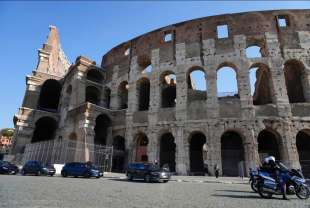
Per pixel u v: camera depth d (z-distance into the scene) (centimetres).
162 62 4475
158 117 4134
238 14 4262
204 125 3741
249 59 3938
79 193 1405
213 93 3866
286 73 4450
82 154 3925
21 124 5291
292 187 1502
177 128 3903
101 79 5441
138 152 4388
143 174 2569
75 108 4516
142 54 4806
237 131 3669
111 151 4038
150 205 1070
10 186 1656
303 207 1123
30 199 1134
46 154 4069
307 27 4050
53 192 1414
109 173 3719
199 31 4356
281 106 3603
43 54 6469
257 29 4106
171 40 4534
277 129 3525
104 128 4781
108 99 5316
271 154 3862
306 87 3738
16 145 5106
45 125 6275
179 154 3753
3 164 3503
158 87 4350
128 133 4347
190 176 3406
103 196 1312
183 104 3997
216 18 4325
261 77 4653
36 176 3075
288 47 3944
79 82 4947
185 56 4284
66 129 4634
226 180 2783
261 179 1498
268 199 1395
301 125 3512
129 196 1340
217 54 4091
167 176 2542
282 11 4178
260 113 3622
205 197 1379
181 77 4178
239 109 3691
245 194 1602
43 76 6075
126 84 5138
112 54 5466
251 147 3466
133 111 4450
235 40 4097
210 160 3550
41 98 6556
